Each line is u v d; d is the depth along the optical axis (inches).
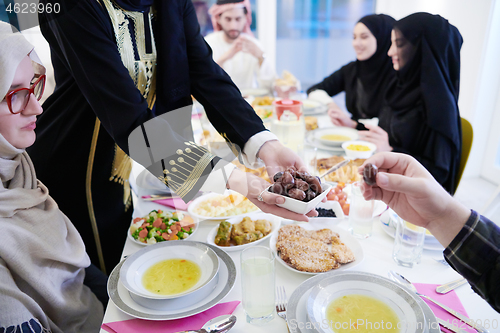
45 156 47.8
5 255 33.0
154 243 40.4
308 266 34.1
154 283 32.9
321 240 38.6
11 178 36.1
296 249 36.4
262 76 112.3
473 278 28.2
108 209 53.2
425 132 68.4
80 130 46.9
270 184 37.9
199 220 45.0
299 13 157.1
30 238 34.8
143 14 42.2
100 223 53.1
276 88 98.1
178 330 29.0
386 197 33.6
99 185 51.1
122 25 40.3
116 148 49.4
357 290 29.8
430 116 65.1
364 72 95.6
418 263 36.1
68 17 35.3
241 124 44.9
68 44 36.0
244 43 110.8
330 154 66.6
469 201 104.7
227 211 45.7
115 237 55.2
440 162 65.1
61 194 50.3
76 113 46.1
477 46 103.7
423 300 29.9
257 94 100.6
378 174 29.3
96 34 36.5
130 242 41.8
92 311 41.8
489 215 62.4
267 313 29.1
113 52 37.4
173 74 46.0
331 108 93.7
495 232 27.7
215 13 115.4
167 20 43.7
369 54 90.1
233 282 32.9
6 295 31.8
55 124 46.8
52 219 37.6
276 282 34.0
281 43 163.0
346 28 158.7
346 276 30.8
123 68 37.7
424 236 35.7
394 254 36.7
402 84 74.0
